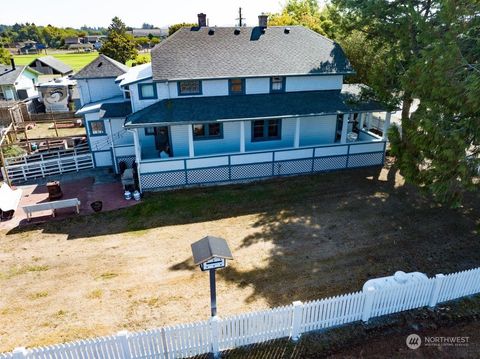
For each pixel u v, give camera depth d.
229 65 18.89
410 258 12.29
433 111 11.33
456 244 13.04
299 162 19.14
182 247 13.24
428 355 8.60
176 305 10.27
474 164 10.95
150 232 14.35
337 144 19.30
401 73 16.14
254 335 8.82
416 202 16.28
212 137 19.36
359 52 24.00
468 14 10.80
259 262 12.22
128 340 7.97
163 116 17.02
